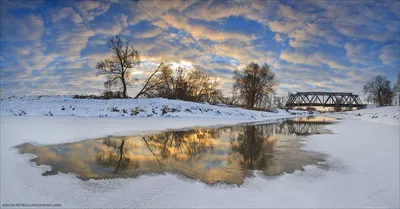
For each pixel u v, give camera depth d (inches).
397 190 204.7
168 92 1551.4
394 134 528.7
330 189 207.0
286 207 172.9
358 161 291.0
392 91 2400.3
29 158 292.8
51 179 223.5
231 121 887.1
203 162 285.9
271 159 302.2
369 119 1127.0
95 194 192.5
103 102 1036.5
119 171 248.4
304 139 465.1
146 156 312.3
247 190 203.3
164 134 506.6
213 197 189.2
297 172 250.8
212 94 1872.5
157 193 195.6
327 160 297.1
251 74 1996.8
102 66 1295.5
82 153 322.0
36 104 976.3
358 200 186.1
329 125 797.9
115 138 441.4
